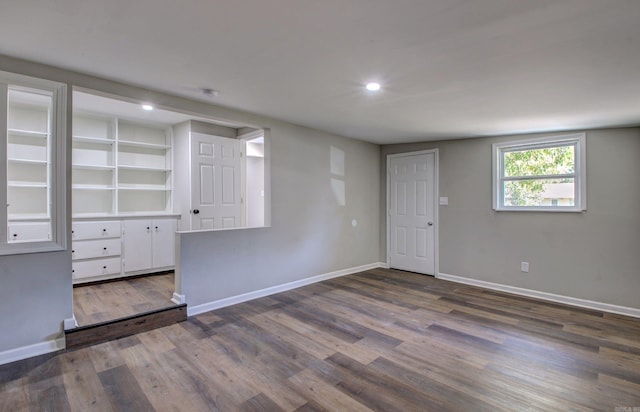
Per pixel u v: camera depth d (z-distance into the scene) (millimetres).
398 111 3512
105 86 2721
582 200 3928
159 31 1929
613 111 3229
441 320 3340
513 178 4469
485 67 2344
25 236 3432
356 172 5375
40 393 2062
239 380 2225
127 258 4324
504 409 1940
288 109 3561
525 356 2594
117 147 4383
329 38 1980
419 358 2545
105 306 3234
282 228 4285
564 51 2066
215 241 3627
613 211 3756
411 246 5449
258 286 4035
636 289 3607
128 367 2381
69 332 2646
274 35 1955
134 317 2973
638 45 1971
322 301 3908
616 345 2809
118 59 2332
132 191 4742
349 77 2598
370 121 4023
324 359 2514
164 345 2738
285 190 4301
